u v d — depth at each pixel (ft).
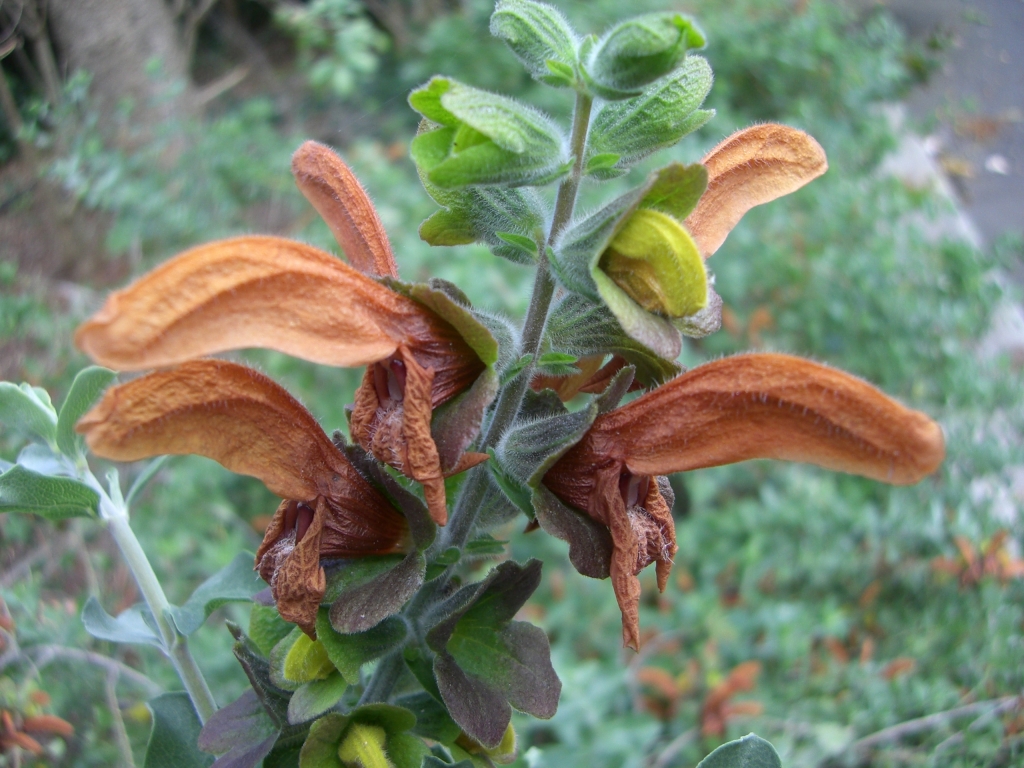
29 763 0.57
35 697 0.56
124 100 1.27
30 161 1.25
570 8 1.59
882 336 1.07
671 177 0.26
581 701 0.71
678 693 0.77
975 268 1.16
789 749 0.70
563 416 0.30
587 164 0.30
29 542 0.79
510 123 0.26
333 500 0.29
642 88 0.28
